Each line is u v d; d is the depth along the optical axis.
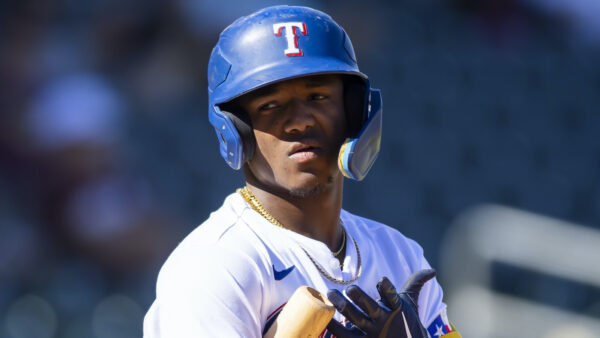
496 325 18.06
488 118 30.89
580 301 21.81
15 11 24.92
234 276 7.21
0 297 20.38
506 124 31.11
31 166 21.64
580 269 18.53
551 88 32.53
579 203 30.09
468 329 17.97
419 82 30.47
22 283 20.67
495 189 29.02
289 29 7.64
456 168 28.94
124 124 24.25
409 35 31.34
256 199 7.97
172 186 24.39
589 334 18.66
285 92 7.52
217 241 7.45
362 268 8.10
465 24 32.72
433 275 8.02
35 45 24.58
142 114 25.12
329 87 7.66
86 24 25.88
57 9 25.84
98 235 20.89
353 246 8.20
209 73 7.89
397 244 8.61
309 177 7.62
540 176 30.14
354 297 7.29
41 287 20.69
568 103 32.59
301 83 7.54
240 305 7.16
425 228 26.64
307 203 7.87
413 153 28.59
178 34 25.91
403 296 7.69
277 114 7.59
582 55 33.97
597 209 30.14
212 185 25.06
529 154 30.70
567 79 33.00
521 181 29.64
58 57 24.66
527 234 18.47
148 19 25.84
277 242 7.65
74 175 21.39
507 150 30.39
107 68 25.20
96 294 20.59
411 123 29.33
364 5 30.72
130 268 21.03
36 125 22.08
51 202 21.28
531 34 33.62
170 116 25.56
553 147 31.27
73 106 22.44
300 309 7.00
